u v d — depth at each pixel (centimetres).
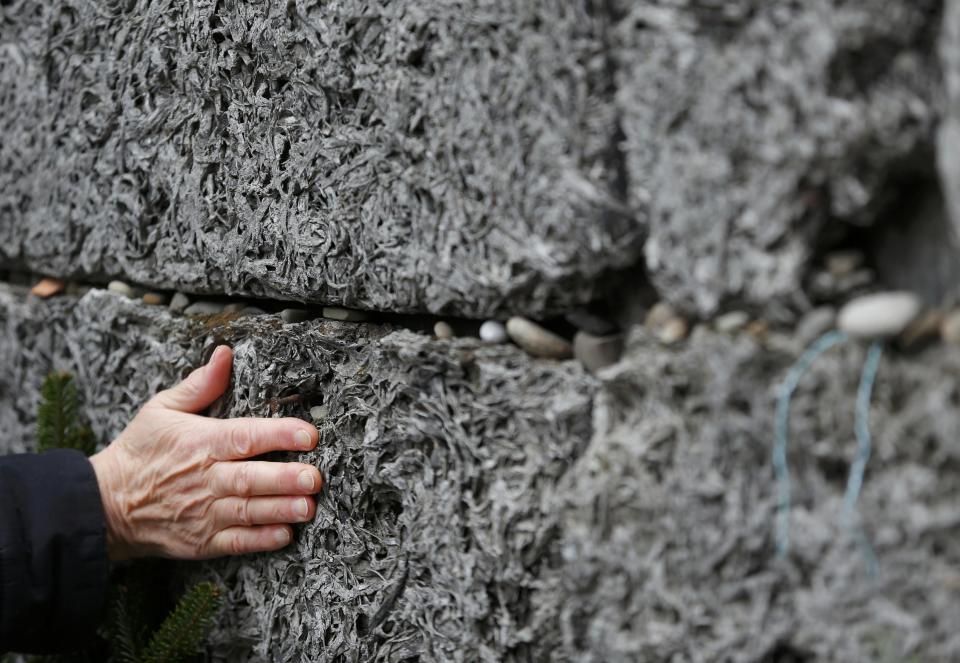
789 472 84
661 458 89
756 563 85
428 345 112
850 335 81
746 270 85
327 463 128
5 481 139
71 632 141
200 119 144
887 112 77
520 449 103
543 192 97
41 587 136
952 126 74
